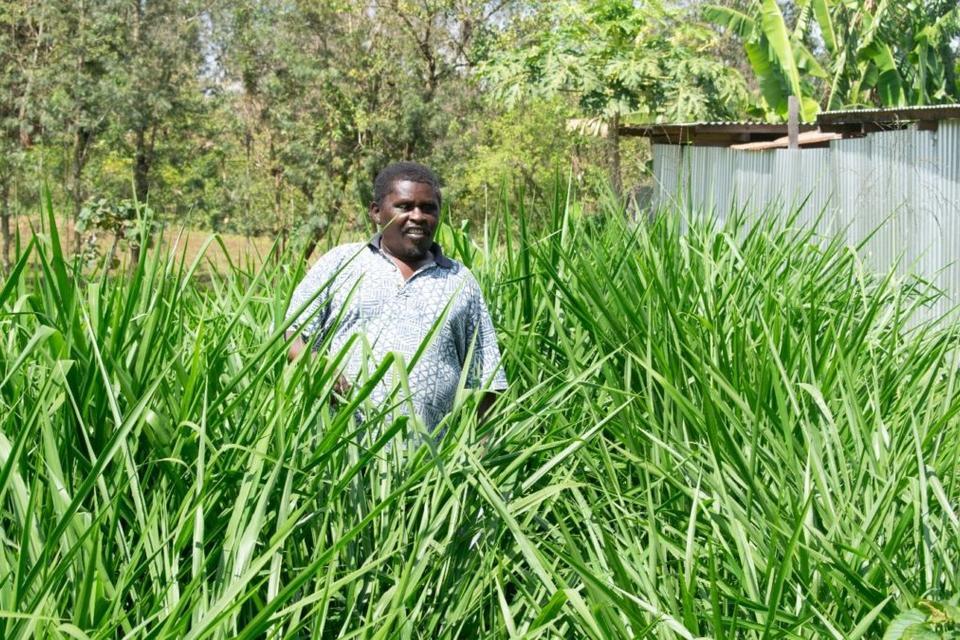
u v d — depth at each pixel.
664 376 3.71
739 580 2.78
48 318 2.69
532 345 4.11
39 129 22.39
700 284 4.55
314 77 24.36
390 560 2.76
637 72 15.77
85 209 12.27
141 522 2.39
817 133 11.95
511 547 3.08
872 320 4.46
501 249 5.32
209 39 25.08
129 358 2.92
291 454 2.67
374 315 3.64
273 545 2.29
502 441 3.19
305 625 2.53
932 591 2.65
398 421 2.61
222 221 22.19
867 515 2.90
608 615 2.42
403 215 3.62
